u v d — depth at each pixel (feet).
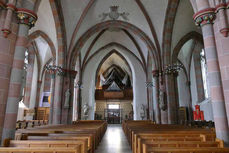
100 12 58.08
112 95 110.52
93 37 76.18
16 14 22.15
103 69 120.98
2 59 20.33
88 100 89.56
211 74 20.49
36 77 85.56
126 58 94.32
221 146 16.15
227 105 18.99
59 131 24.97
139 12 56.59
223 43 20.11
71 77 56.70
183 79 89.10
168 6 50.06
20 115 73.82
